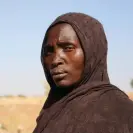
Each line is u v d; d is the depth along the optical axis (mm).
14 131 36719
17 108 48438
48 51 2793
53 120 2738
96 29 2777
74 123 2541
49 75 2932
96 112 2494
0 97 58281
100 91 2639
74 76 2686
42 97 57312
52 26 2799
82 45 2668
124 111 2455
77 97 2676
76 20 2729
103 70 2783
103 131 2393
